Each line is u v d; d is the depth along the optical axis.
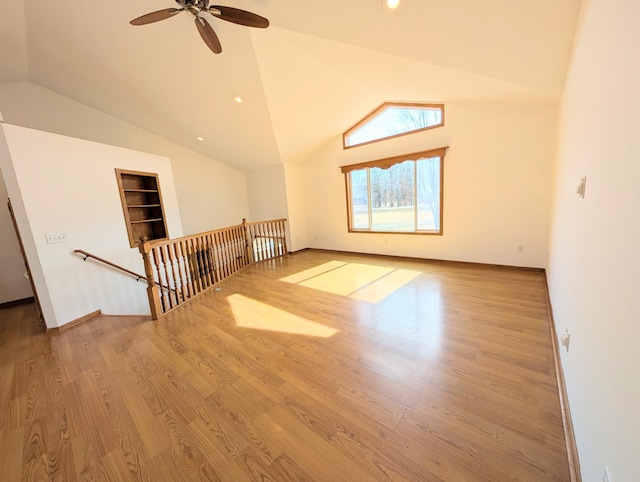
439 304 3.02
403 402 1.64
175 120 5.07
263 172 6.90
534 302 2.92
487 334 2.34
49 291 2.96
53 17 2.90
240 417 1.60
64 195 3.17
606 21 1.10
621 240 0.83
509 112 3.80
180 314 3.18
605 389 0.90
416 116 4.72
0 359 2.43
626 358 0.74
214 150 6.33
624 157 0.84
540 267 3.86
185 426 1.56
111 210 3.77
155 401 1.77
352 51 2.82
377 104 4.88
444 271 4.24
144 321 3.06
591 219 1.25
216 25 2.76
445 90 3.46
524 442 1.33
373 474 1.23
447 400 1.63
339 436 1.44
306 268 5.02
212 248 4.28
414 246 5.12
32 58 3.81
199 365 2.14
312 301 3.36
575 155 1.80
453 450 1.32
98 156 3.60
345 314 2.92
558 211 2.65
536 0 1.64
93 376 2.08
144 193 4.74
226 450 1.39
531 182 3.78
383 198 5.48
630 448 0.68
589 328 1.16
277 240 6.30
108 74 3.91
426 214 4.95
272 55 3.13
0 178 4.18
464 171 4.30
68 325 3.11
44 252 2.95
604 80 1.11
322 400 1.70
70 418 1.67
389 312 2.90
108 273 3.68
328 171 6.19
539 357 1.99
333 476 1.23
